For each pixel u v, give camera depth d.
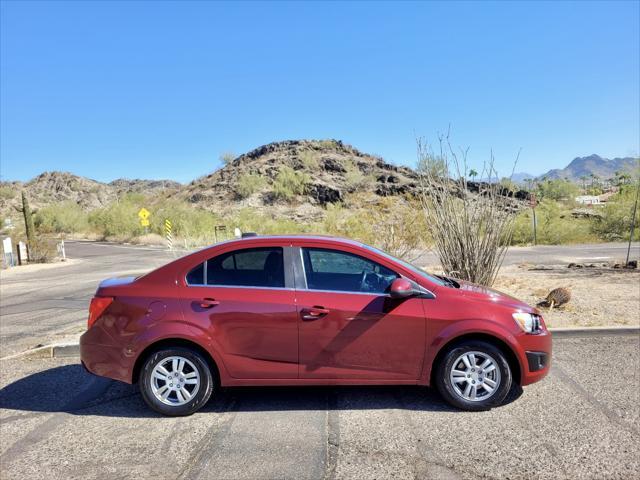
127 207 47.16
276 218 50.59
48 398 4.84
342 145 75.56
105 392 4.99
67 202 57.56
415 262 15.95
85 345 4.41
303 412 4.34
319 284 4.38
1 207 66.62
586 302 8.40
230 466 3.41
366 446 3.67
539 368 4.29
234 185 61.28
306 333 4.25
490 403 4.25
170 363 4.35
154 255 26.48
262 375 4.29
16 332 7.91
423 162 8.73
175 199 63.94
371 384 4.31
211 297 4.30
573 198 43.84
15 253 26.36
